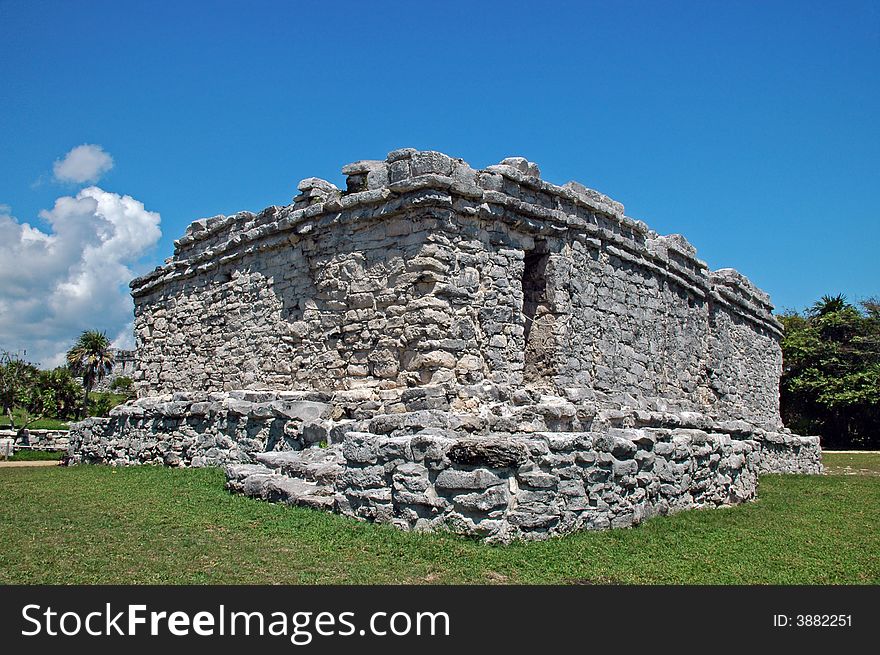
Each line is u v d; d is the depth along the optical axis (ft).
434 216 55.11
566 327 63.41
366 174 60.59
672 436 50.14
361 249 59.21
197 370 77.25
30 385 153.69
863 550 42.96
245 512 41.88
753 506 55.93
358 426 48.91
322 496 43.24
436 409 50.88
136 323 88.63
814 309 208.64
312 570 32.12
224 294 74.64
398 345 55.31
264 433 57.11
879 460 117.50
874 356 177.99
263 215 69.87
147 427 68.39
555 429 53.78
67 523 40.09
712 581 34.32
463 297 55.77
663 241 80.53
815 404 180.96
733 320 99.81
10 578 30.50
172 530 38.37
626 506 43.37
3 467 75.41
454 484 36.47
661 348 78.38
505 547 35.45
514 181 60.59
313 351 62.18
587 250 67.62
